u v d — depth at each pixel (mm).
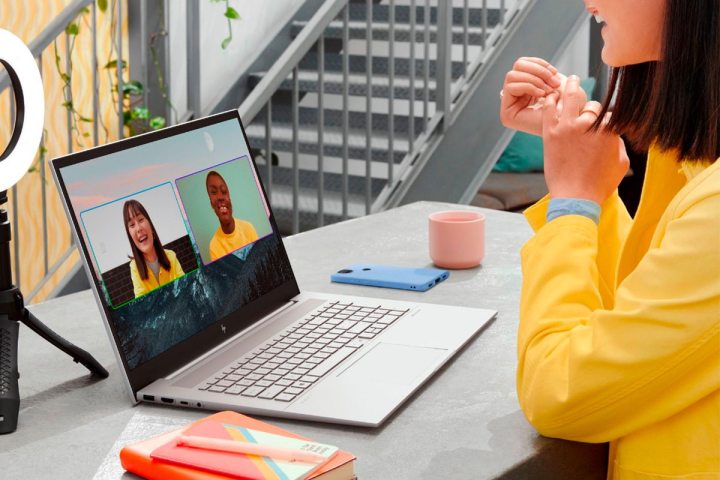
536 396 933
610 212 1191
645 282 858
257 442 896
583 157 1073
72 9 3227
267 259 1372
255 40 4512
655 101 885
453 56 4535
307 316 1323
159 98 3943
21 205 3713
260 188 1406
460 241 1548
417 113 4273
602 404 884
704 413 870
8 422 1000
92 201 1101
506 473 903
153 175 1198
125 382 1069
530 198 4734
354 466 905
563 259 1010
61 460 933
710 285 821
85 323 1354
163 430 1000
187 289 1199
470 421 1007
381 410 1007
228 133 1360
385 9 4426
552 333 953
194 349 1182
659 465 896
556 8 4176
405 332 1247
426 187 3818
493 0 4789
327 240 1767
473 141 3971
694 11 837
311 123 4371
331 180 4164
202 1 4223
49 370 1182
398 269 1535
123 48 3945
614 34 944
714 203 827
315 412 1007
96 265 1078
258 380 1101
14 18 3693
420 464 912
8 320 1097
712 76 845
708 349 834
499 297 1417
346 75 3555
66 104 3416
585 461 990
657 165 1031
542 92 1229
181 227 1221
